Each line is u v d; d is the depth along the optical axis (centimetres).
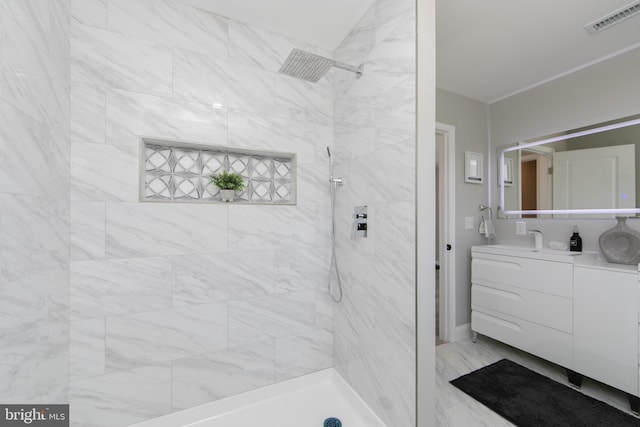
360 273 154
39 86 97
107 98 128
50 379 105
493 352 216
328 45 182
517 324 197
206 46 150
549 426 135
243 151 162
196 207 146
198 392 145
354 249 160
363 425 143
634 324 141
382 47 137
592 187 195
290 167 180
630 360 142
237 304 156
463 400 158
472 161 250
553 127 218
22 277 88
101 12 128
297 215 173
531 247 227
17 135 85
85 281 123
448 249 236
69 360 120
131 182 132
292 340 171
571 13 152
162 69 139
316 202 179
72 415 121
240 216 157
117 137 130
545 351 180
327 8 149
